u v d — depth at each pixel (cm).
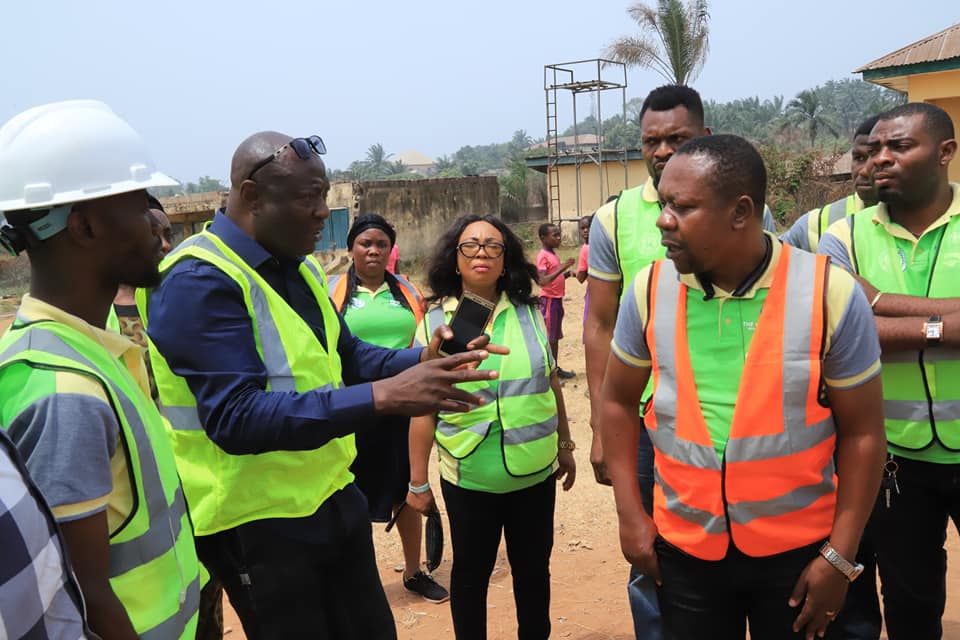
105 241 183
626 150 2769
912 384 290
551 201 2891
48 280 182
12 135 178
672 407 229
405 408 231
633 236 321
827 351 215
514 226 2912
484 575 352
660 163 315
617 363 247
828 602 224
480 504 343
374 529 566
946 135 284
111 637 169
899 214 298
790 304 216
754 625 241
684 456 229
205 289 241
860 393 217
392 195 2591
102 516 168
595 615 423
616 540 521
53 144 176
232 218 265
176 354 238
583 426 780
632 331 240
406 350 294
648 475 327
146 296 277
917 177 283
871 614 303
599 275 335
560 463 380
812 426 219
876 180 290
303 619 262
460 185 2772
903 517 300
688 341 226
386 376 293
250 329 247
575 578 469
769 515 222
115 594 171
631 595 339
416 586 462
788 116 6550
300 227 259
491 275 346
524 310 356
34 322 174
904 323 277
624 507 250
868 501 222
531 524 352
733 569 231
